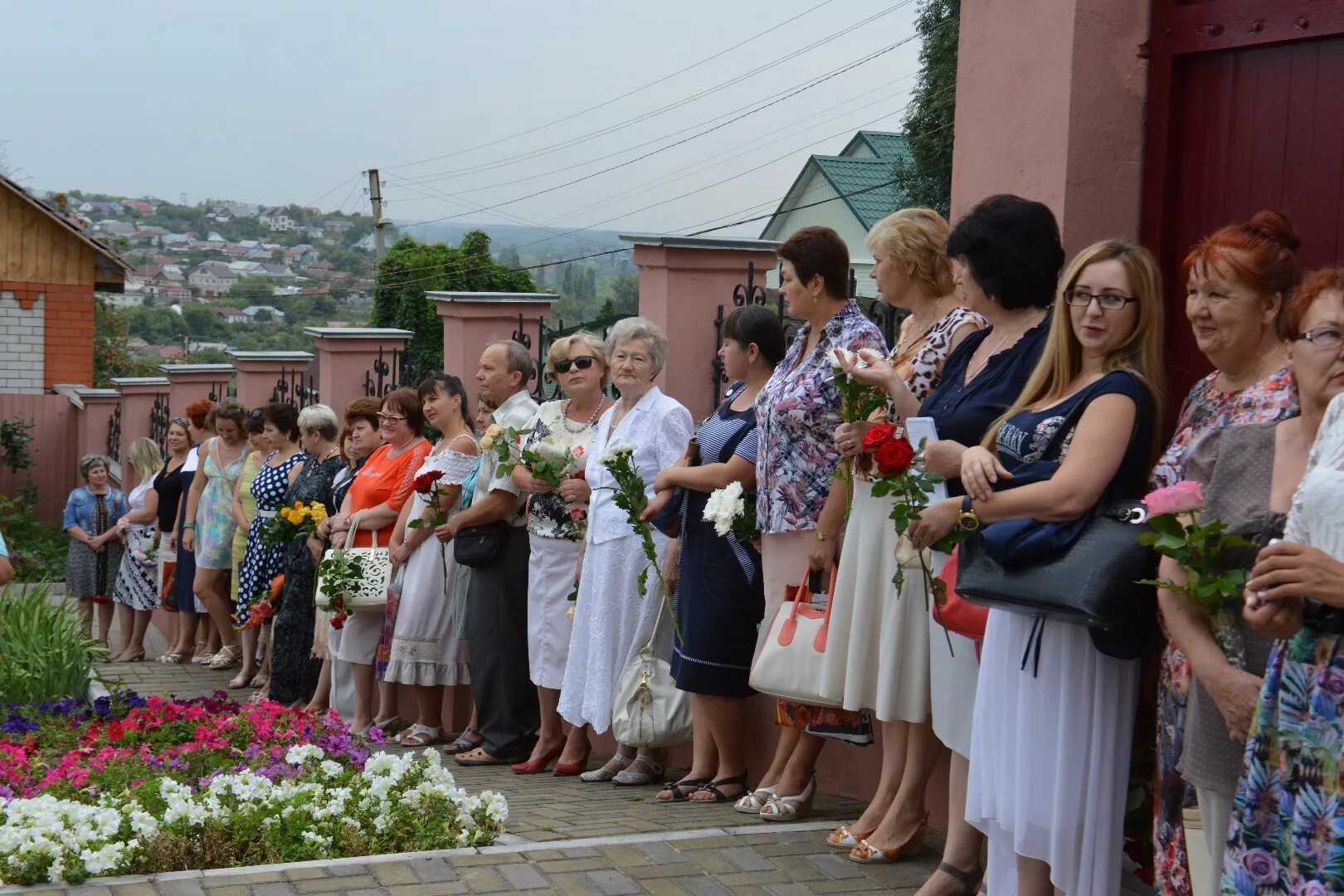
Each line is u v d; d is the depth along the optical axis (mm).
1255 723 2961
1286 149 4418
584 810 5996
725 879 4633
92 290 24828
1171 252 4805
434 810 5340
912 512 3801
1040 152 4910
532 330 9922
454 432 8211
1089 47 4789
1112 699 3688
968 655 4242
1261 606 2822
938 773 5277
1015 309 4191
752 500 6031
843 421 4805
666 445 6680
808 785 5598
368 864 4750
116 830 4930
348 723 8859
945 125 19188
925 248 4871
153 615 15312
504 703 7602
